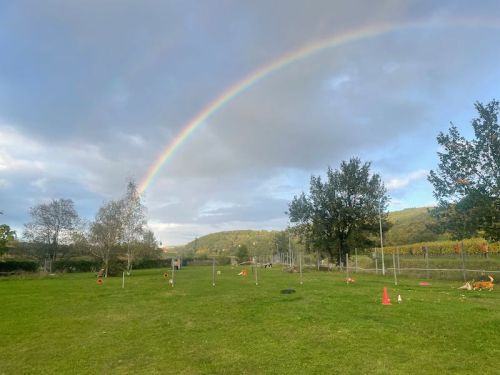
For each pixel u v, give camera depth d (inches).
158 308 554.3
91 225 1686.8
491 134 890.7
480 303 503.8
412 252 1614.2
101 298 698.8
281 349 304.8
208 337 357.7
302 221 1868.8
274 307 516.7
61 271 2063.2
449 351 282.7
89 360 295.9
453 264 1025.5
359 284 862.5
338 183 1766.7
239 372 253.3
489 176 903.1
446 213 969.5
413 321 388.5
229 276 1341.0
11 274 1676.9
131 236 1761.8
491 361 257.0
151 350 319.3
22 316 506.0
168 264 3031.5
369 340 320.8
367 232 1718.8
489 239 968.9
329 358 275.0
